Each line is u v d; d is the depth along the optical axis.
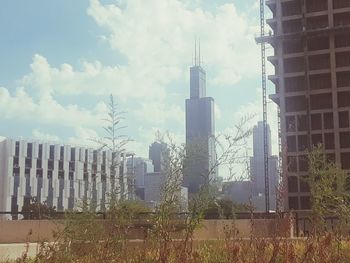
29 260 7.73
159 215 5.42
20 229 15.80
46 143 123.44
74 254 6.82
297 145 98.00
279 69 103.31
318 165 6.92
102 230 6.66
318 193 6.68
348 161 97.31
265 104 102.62
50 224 15.29
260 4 109.00
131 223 6.25
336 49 101.44
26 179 120.50
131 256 5.92
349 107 98.94
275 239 5.43
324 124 99.69
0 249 10.20
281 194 5.66
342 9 103.12
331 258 5.67
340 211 6.59
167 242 5.34
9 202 119.12
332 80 100.50
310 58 103.31
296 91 101.88
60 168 123.62
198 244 6.78
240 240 5.93
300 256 5.57
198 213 5.43
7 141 121.75
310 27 104.50
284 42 104.88
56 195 120.88
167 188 5.46
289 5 106.88
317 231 6.25
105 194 6.69
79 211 7.14
